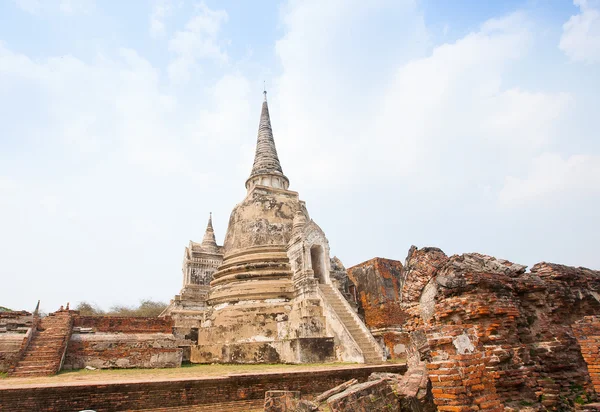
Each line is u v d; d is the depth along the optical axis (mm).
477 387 7344
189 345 21766
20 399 10062
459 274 10148
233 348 20469
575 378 9953
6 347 17250
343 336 19438
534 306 10844
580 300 11484
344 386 11617
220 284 25578
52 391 10344
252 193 28703
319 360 18844
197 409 11656
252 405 12422
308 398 13234
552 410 8914
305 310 20984
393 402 9266
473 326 8070
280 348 19594
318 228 24906
